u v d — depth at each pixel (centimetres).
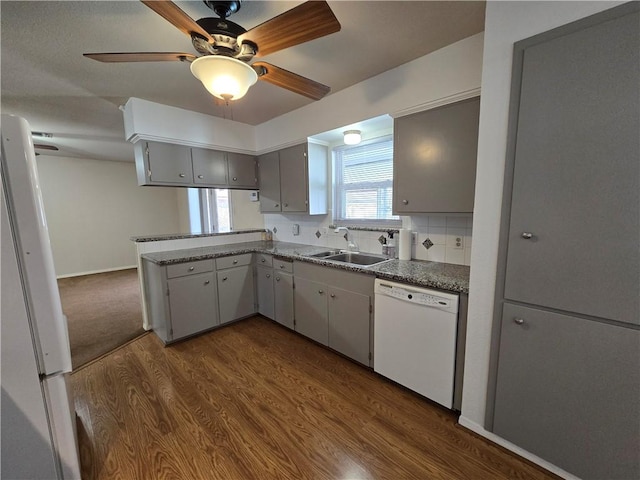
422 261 237
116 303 395
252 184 361
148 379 219
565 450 131
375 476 140
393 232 256
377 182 278
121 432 167
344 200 310
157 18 152
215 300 297
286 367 234
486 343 152
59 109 284
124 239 610
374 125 254
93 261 574
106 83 228
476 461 147
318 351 260
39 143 416
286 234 379
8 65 196
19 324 107
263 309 327
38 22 152
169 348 267
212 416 180
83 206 558
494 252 144
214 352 259
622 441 116
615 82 105
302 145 299
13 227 105
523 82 126
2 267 103
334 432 167
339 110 257
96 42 173
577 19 111
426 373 184
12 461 111
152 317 299
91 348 267
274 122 329
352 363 240
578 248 118
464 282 170
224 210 571
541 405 135
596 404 121
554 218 123
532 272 131
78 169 550
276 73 160
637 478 114
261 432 167
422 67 199
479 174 144
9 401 108
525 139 128
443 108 192
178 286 270
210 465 147
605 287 114
